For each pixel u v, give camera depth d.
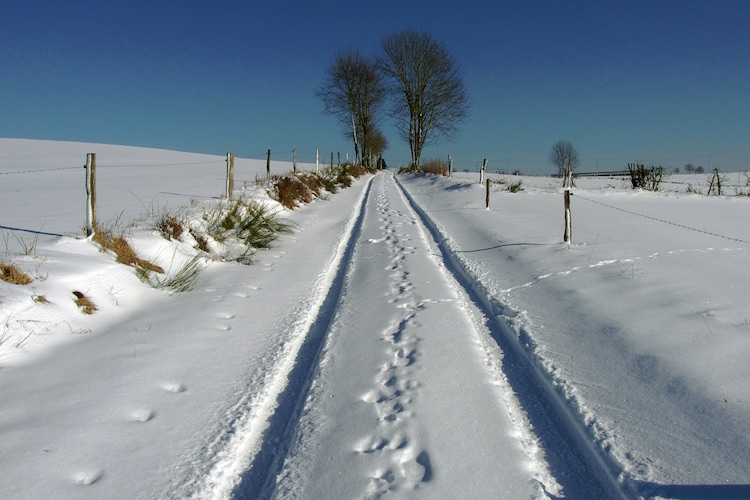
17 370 4.79
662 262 8.03
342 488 3.31
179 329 6.05
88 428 3.93
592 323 5.76
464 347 5.43
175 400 4.45
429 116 48.06
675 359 4.63
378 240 12.02
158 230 9.38
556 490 3.34
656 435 3.69
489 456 3.59
